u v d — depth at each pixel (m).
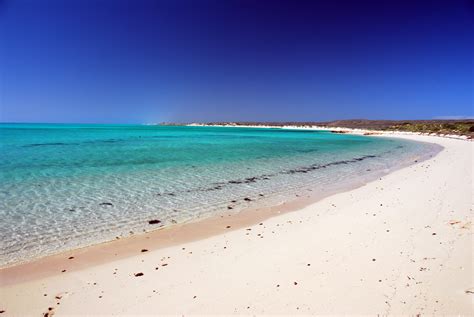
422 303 3.95
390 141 50.44
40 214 8.76
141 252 6.24
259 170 17.38
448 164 17.89
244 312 3.99
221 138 56.91
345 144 42.56
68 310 4.18
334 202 10.12
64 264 5.69
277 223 8.03
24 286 4.86
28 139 43.41
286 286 4.59
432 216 7.58
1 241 6.80
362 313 3.84
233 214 9.00
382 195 10.70
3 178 13.76
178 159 22.03
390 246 5.83
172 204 10.06
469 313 3.67
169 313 4.05
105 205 9.82
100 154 24.59
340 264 5.21
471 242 5.65
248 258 5.71
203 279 4.95
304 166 19.27
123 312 4.11
